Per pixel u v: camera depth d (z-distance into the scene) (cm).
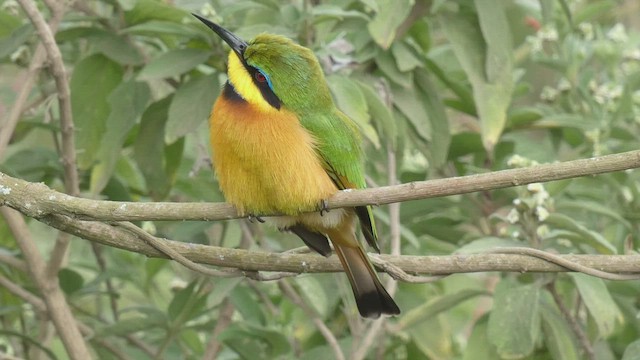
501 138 1174
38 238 1302
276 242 1126
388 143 996
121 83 1036
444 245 1196
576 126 1139
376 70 1087
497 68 1029
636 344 888
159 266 1131
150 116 1056
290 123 808
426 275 795
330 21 1043
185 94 980
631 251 925
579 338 950
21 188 728
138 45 1088
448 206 1115
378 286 816
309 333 1055
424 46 1120
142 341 1142
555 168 664
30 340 1020
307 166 800
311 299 968
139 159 1067
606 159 655
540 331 991
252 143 795
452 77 1186
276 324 1096
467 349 993
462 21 1064
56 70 895
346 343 1039
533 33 1464
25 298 1002
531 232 930
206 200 1155
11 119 938
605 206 1088
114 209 723
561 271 767
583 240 938
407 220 1115
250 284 1112
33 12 876
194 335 1138
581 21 1207
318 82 839
